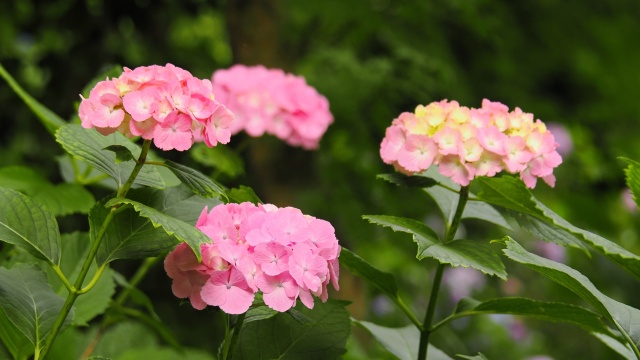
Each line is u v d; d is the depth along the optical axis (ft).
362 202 17.22
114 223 7.48
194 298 7.25
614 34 22.02
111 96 7.20
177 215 7.63
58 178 17.15
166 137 7.20
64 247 8.40
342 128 16.94
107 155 7.59
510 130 7.80
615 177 23.08
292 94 10.27
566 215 20.04
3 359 8.02
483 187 7.70
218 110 7.30
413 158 7.76
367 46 19.12
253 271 7.22
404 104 17.47
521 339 22.56
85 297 8.32
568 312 7.76
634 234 19.48
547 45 21.61
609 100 22.86
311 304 7.27
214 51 23.32
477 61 20.38
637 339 7.54
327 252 7.33
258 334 7.76
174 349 8.99
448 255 7.54
